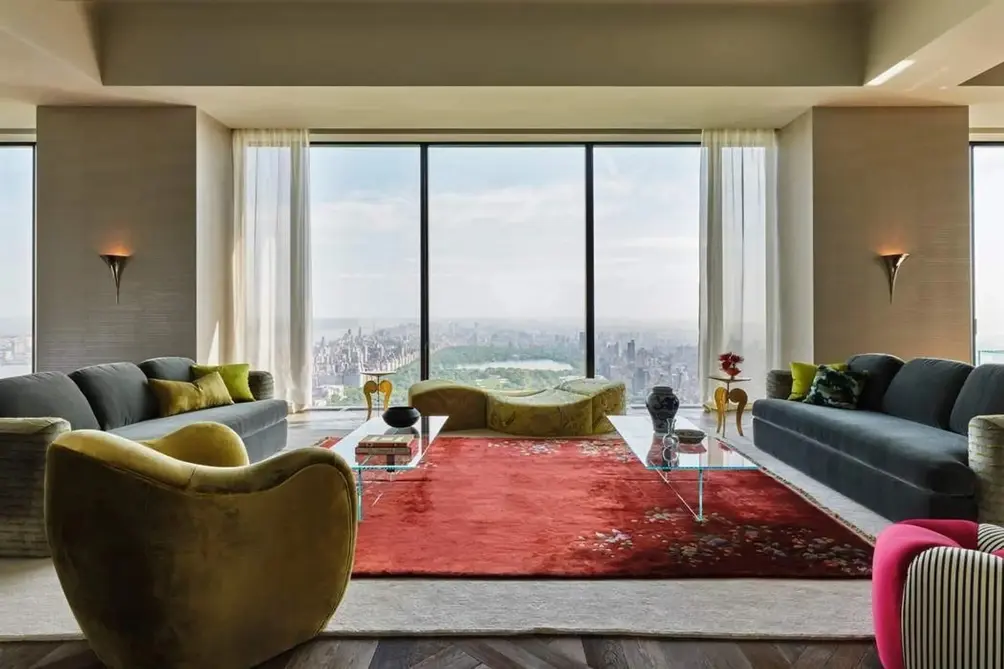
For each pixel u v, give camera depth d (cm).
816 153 602
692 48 539
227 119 634
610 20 538
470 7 536
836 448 375
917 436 334
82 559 176
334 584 206
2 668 191
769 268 675
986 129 662
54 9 475
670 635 208
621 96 563
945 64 498
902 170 601
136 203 596
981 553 163
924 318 604
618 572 255
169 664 180
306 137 668
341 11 535
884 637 180
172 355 600
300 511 197
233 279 668
